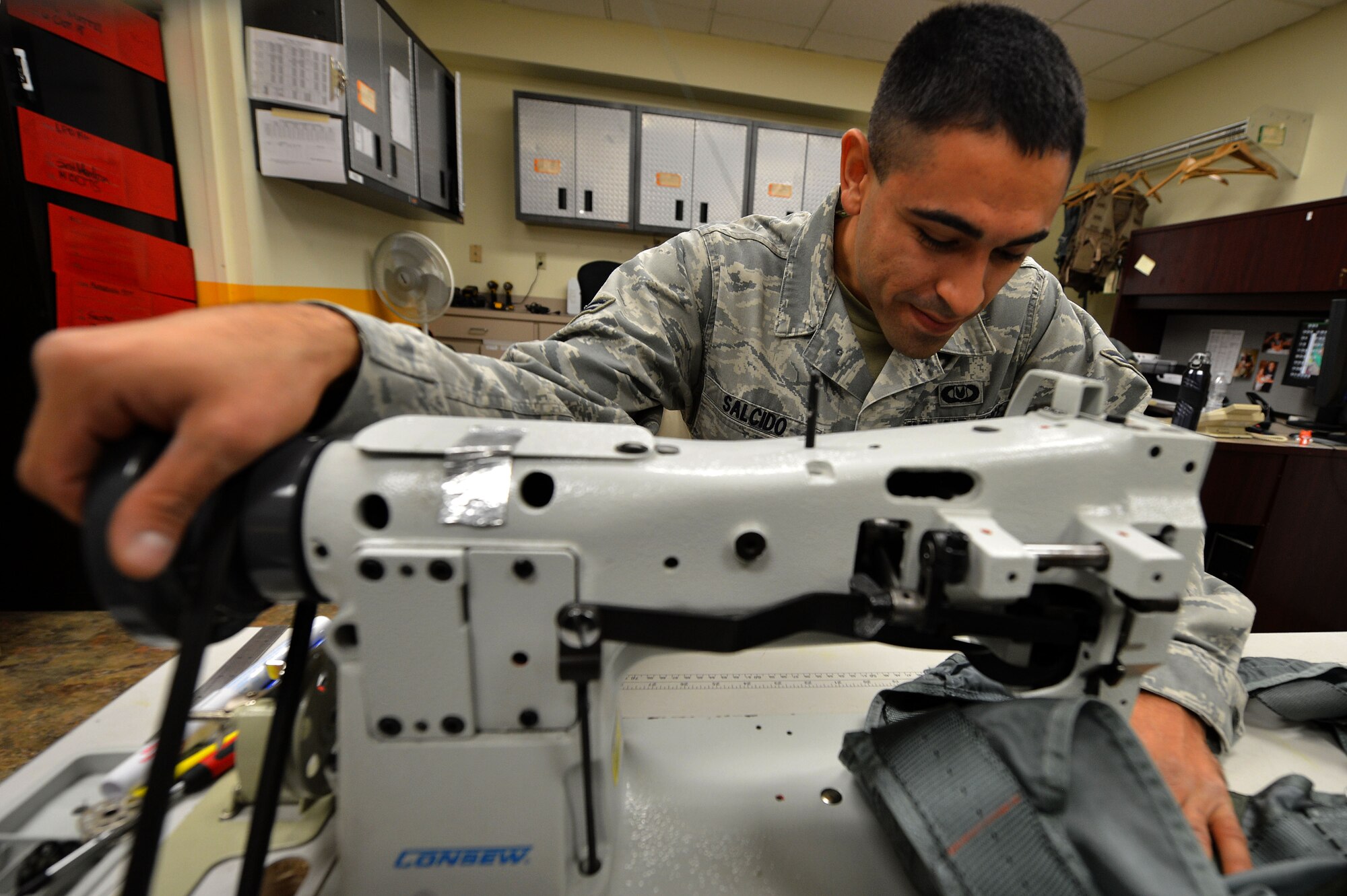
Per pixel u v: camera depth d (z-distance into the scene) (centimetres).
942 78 53
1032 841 36
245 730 43
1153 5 276
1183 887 32
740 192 338
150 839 27
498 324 333
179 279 163
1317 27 276
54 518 118
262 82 173
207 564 30
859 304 93
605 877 40
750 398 96
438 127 265
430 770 37
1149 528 40
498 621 36
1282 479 200
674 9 310
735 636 36
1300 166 282
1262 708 67
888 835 44
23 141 121
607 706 38
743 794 49
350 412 43
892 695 57
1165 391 270
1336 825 46
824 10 301
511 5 318
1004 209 55
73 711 79
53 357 27
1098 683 43
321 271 222
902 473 40
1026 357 98
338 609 35
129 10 146
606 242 370
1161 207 355
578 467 36
